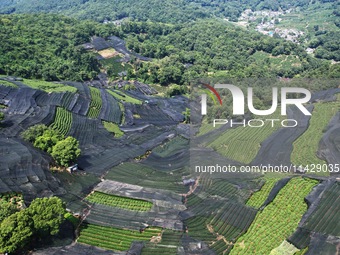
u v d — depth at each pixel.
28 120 74.62
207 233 50.12
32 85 92.94
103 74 140.12
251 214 52.41
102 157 69.25
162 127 89.75
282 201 53.25
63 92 89.62
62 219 47.59
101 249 46.84
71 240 47.62
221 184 57.56
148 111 100.75
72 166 62.66
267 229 50.16
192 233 50.00
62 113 81.25
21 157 59.00
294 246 46.38
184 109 109.31
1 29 133.88
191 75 136.00
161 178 62.19
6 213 45.31
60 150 62.47
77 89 96.31
